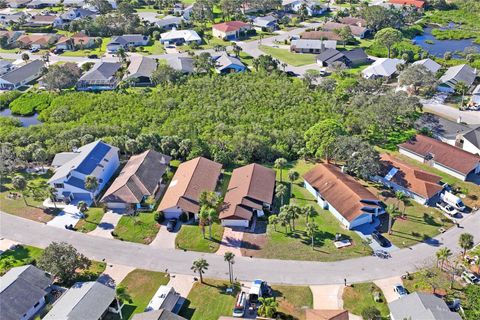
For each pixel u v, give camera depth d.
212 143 146.88
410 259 100.75
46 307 92.81
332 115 163.75
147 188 124.56
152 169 132.00
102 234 113.25
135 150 144.75
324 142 135.38
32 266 96.81
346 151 129.75
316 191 122.81
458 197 120.56
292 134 148.88
